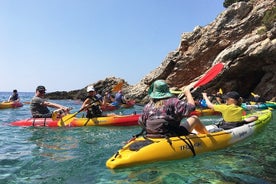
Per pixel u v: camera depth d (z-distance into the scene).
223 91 23.62
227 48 22.70
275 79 21.17
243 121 7.27
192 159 5.09
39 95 10.22
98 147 6.44
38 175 4.45
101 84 38.38
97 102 10.30
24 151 6.08
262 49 20.52
